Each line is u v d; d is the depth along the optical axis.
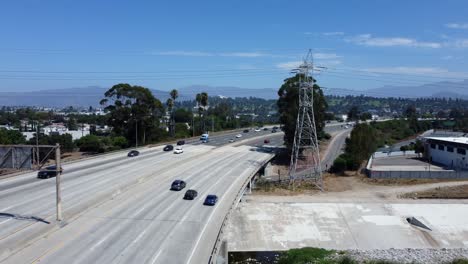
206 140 123.94
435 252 51.00
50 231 40.12
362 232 56.19
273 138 136.00
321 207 63.09
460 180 81.56
